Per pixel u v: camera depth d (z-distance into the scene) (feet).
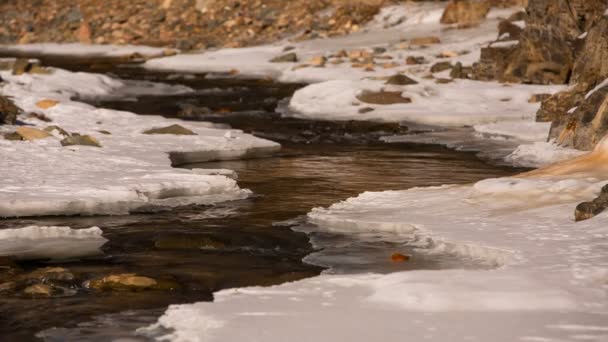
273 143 78.18
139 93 124.67
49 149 68.90
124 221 52.24
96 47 199.41
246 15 203.21
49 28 217.56
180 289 39.65
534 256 39.09
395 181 64.64
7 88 105.09
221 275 41.81
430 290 33.96
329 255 44.52
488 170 68.90
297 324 31.45
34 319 35.96
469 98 104.58
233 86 133.80
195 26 204.23
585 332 30.22
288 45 177.78
